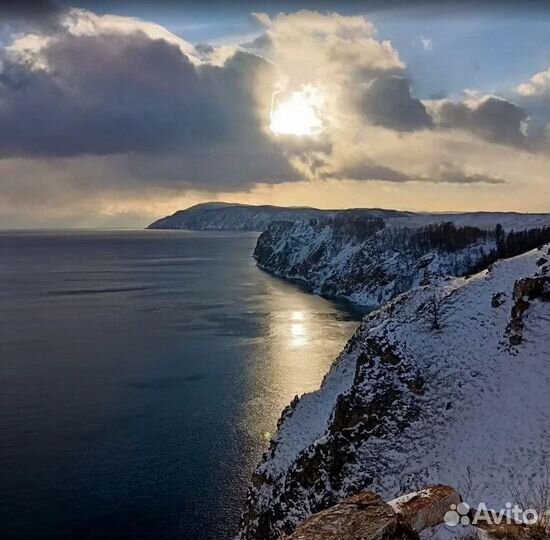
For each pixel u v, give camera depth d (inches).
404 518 336.8
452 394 1213.1
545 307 1320.1
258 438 1877.5
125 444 1827.0
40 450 1784.0
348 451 1178.6
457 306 1486.2
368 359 1380.4
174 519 1427.2
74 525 1395.2
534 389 1136.8
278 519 1188.5
